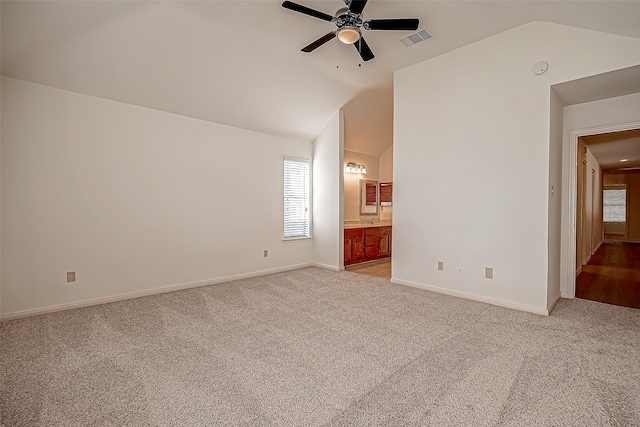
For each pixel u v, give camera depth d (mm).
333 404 1807
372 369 2186
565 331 2805
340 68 4293
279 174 5410
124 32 2986
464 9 2979
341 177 5449
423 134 4199
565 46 3074
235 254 4836
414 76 4273
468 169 3777
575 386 1970
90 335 2742
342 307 3500
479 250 3705
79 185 3465
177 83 3766
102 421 1664
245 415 1715
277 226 5395
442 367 2207
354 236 6000
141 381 2039
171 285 4172
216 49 3506
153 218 4008
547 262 3232
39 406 1781
